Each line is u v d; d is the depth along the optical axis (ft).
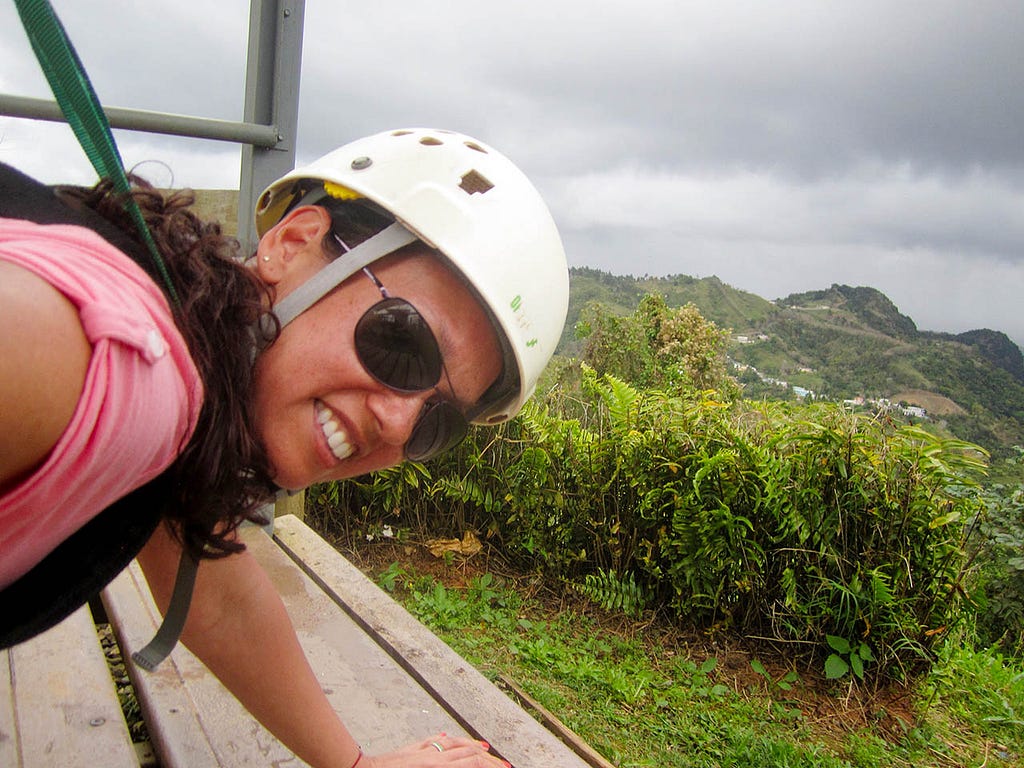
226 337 2.82
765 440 14.20
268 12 9.51
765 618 14.08
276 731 4.58
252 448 3.11
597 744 10.77
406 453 3.70
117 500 2.73
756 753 11.14
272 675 4.40
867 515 13.30
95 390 2.09
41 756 5.51
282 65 9.55
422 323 3.35
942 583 13.20
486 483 16.37
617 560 15.08
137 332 2.17
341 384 3.23
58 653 6.64
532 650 13.16
